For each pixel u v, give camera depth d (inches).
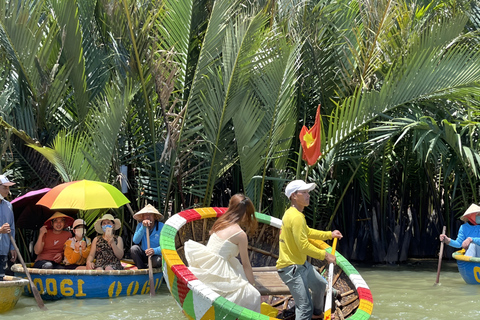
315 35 348.8
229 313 158.2
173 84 308.5
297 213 178.2
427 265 390.0
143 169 336.5
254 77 312.0
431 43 328.2
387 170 393.4
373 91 315.3
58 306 238.2
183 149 321.7
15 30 304.0
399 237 402.6
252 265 254.5
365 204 401.7
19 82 322.7
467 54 309.1
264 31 324.2
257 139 313.0
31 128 322.7
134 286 262.5
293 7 346.6
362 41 346.6
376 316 223.1
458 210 410.3
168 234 208.2
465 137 357.1
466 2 378.6
